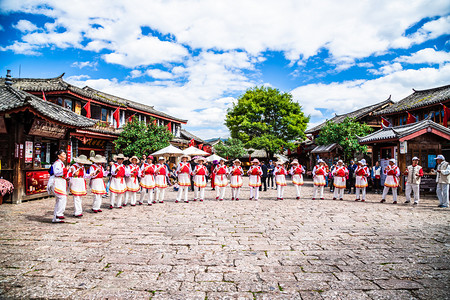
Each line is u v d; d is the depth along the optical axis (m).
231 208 9.08
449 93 18.06
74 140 18.23
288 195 13.48
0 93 10.54
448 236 5.61
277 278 3.60
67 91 17.08
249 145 30.08
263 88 32.62
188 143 32.81
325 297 3.11
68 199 11.26
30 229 6.03
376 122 25.38
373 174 14.83
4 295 3.10
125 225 6.45
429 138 13.79
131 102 28.27
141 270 3.83
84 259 4.22
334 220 7.14
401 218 7.46
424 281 3.53
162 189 10.51
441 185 9.63
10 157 9.97
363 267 3.97
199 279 3.55
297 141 34.44
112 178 8.95
